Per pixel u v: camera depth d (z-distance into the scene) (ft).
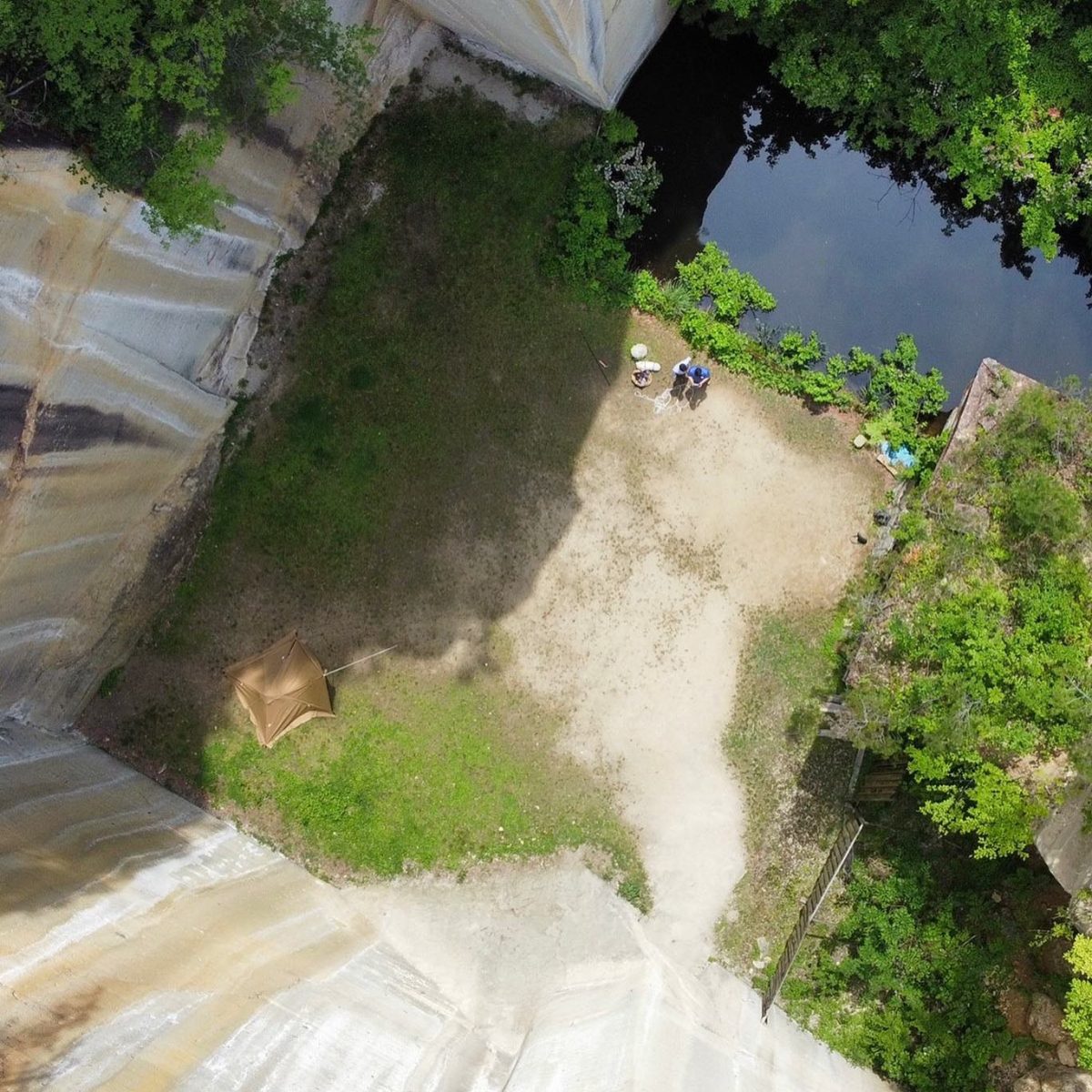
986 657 42.09
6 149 34.45
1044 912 48.93
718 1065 42.86
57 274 37.68
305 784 51.31
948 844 50.34
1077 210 49.96
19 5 34.14
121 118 36.94
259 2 40.24
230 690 51.55
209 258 45.75
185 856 45.78
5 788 41.70
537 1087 39.86
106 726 51.47
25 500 40.37
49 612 46.55
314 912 48.78
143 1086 30.78
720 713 51.85
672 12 50.80
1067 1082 46.91
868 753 51.08
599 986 48.57
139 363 43.70
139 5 36.78
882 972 49.52
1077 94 48.11
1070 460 44.73
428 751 51.57
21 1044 29.86
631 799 51.67
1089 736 41.34
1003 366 50.49
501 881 51.08
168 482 50.24
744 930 51.39
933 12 47.29
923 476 51.13
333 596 51.88
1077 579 42.52
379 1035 40.88
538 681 51.88
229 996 37.70
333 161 51.70
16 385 37.73
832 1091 46.44
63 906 36.65
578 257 51.47
